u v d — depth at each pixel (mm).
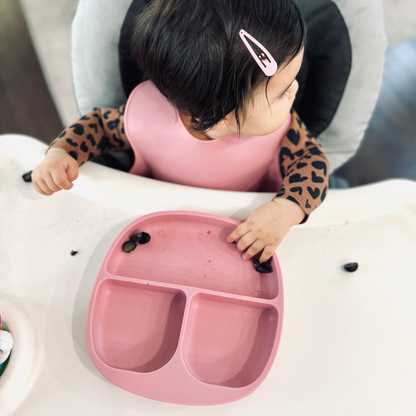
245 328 468
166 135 643
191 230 550
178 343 438
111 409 427
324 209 575
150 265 513
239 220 578
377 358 452
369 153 1457
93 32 631
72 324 483
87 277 520
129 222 568
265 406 423
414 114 1559
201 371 440
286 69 449
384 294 502
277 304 465
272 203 553
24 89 1486
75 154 618
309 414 418
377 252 542
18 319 469
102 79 695
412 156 1452
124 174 612
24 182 604
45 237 554
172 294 492
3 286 511
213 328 469
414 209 578
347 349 458
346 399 427
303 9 613
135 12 603
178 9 427
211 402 409
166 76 458
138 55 494
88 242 549
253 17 417
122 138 712
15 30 1512
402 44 1728
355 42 624
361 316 484
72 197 587
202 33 417
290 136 650
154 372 424
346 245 549
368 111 721
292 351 457
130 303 485
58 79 1489
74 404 430
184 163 676
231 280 505
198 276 507
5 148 628
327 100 701
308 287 509
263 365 442
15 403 429
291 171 614
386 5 1711
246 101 448
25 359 444
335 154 824
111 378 422
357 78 665
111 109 713
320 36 628
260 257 520
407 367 446
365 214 578
